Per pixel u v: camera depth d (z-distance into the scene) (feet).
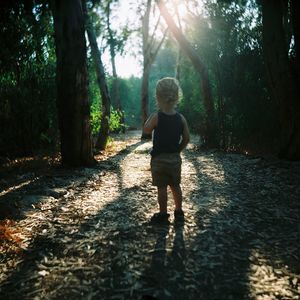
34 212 15.70
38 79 38.06
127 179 23.22
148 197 18.16
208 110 42.73
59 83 27.07
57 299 8.70
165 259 10.66
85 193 19.33
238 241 12.03
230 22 38.47
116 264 10.41
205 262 10.44
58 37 26.71
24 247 11.77
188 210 15.60
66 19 26.23
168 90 13.32
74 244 11.98
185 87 84.94
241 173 24.22
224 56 39.09
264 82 37.42
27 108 36.14
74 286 9.26
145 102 67.87
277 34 27.58
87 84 27.66
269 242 11.95
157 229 13.19
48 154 34.78
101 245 11.82
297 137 27.50
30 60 37.24
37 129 37.42
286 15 34.71
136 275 9.72
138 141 58.18
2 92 35.53
